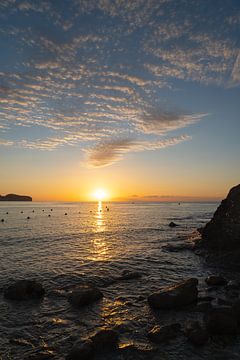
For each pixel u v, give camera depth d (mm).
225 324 10594
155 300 13430
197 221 64688
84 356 9023
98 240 35531
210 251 25453
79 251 27953
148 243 33000
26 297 14625
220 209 27500
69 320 12203
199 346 9906
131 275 18766
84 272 20047
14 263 22625
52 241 34531
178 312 12781
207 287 16625
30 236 38906
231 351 9602
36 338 10695
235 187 27484
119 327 11477
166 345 10023
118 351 9641
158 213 103000
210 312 12539
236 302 12109
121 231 45250
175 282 17922
